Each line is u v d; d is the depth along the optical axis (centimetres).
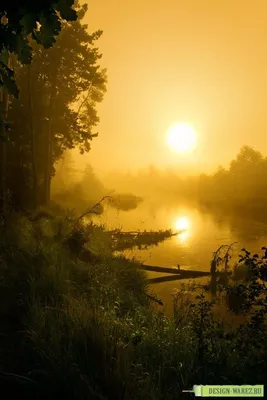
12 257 905
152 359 507
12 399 359
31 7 274
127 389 398
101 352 460
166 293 1270
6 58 316
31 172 3041
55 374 398
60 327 532
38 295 671
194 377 457
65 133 3266
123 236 2498
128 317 778
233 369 495
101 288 903
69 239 1348
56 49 2808
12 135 2792
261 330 611
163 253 2081
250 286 604
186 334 660
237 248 2245
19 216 1633
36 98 2923
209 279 1469
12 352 459
